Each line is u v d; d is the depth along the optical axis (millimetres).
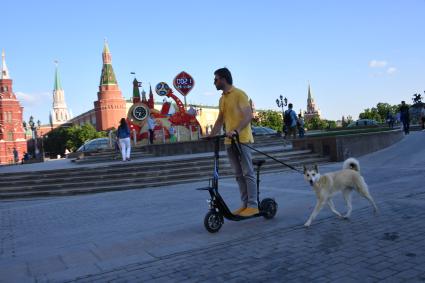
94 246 5496
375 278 3551
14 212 9609
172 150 22531
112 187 12406
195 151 22484
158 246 5137
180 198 9406
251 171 5910
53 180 13383
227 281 3770
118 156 21484
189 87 29844
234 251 4656
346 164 6059
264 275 3846
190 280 3869
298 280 3652
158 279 3969
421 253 4062
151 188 12164
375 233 4906
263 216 6301
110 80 112562
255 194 5945
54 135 94500
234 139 5711
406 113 23047
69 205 10031
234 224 6004
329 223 5609
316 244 4672
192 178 13188
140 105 30719
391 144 18438
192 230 5871
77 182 13258
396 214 5758
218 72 5953
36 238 6457
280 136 29047
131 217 7547
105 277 4145
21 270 4645
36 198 12133
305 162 14781
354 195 7527
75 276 4246
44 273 4457
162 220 6926
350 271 3758
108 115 110500
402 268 3719
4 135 95750
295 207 6961
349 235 4926
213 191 5516
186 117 30641
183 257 4582
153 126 26688
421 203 6316
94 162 20406
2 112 96000
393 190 7781
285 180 10906
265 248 4676
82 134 89938
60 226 7301
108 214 8156
